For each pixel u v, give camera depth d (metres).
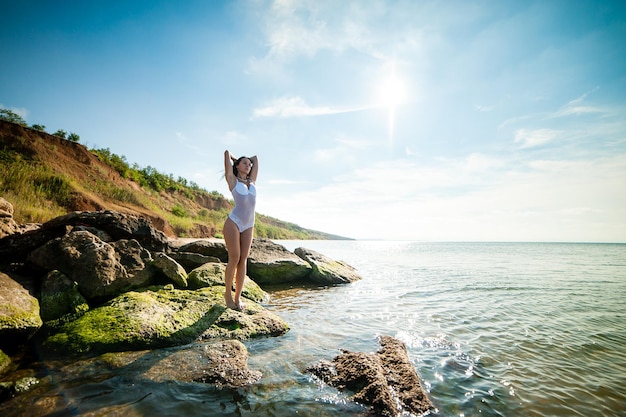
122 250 5.57
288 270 9.16
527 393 3.06
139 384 2.78
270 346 3.93
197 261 7.12
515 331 5.08
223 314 4.54
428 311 6.20
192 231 25.58
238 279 4.90
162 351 3.50
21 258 5.22
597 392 3.14
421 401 2.73
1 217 6.03
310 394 2.77
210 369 3.09
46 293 4.17
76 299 4.27
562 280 11.70
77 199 16.44
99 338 3.50
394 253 34.56
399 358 3.50
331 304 6.57
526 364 3.78
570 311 6.61
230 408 2.50
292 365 3.38
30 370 2.94
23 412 2.29
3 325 3.21
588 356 4.14
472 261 21.77
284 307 6.14
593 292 9.13
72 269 4.69
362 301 6.98
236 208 4.73
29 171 16.27
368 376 2.96
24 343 3.45
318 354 3.72
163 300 4.79
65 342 3.44
